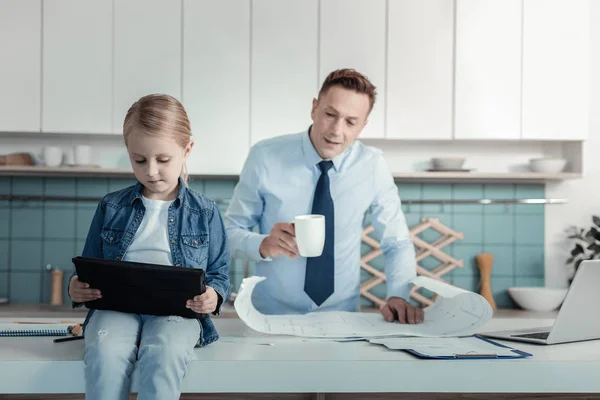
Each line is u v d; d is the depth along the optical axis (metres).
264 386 0.97
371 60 2.87
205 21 2.83
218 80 2.83
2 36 2.78
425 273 3.08
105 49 2.80
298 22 2.85
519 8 2.91
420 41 2.89
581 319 1.15
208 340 1.11
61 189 3.09
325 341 1.17
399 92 2.88
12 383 0.96
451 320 1.33
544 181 3.21
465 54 2.90
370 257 3.04
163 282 1.02
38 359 0.97
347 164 1.85
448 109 2.90
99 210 1.19
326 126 1.63
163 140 1.08
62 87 2.79
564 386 0.99
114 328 1.02
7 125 2.79
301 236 1.30
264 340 1.18
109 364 0.95
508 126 2.91
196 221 1.19
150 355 0.95
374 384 0.97
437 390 0.98
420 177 2.96
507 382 0.98
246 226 1.88
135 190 1.18
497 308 3.14
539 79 2.92
